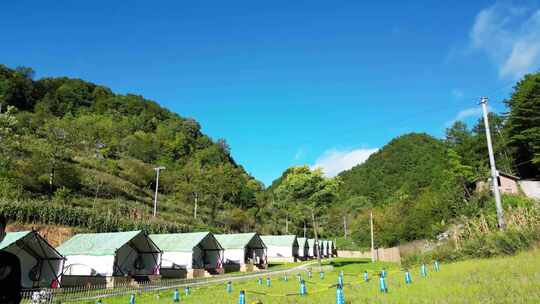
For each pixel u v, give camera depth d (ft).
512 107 204.95
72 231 174.40
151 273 130.72
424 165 360.07
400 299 51.13
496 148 213.87
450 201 189.26
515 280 53.83
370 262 213.87
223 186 344.49
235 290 89.51
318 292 72.02
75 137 311.47
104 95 522.88
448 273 75.05
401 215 258.16
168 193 326.03
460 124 276.62
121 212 224.53
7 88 383.65
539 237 88.28
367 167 496.64
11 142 192.75
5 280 12.15
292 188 179.42
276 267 203.41
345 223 371.76
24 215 164.14
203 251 166.50
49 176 212.43
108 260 119.34
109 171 290.97
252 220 346.95
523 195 158.20
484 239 98.89
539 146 177.58
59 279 105.81
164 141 422.82
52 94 456.45
